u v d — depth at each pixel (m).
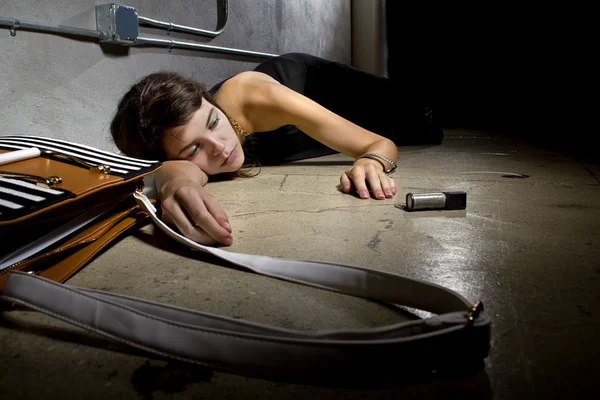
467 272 0.86
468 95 5.59
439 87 5.55
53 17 1.58
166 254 0.98
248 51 2.71
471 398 0.52
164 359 0.61
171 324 0.59
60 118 1.65
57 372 0.58
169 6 2.10
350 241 1.04
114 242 1.06
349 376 0.53
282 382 0.56
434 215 1.24
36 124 1.57
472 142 2.87
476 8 5.30
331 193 1.51
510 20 5.31
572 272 0.85
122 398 0.53
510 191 1.51
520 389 0.53
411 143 2.79
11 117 1.49
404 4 5.05
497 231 1.09
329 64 2.31
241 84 1.79
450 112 5.31
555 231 1.08
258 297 0.78
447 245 1.00
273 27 3.10
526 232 1.08
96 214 0.94
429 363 0.54
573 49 5.30
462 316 0.58
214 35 2.38
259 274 0.88
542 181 1.66
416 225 1.15
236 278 0.86
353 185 1.52
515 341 0.63
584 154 2.30
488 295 0.77
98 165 0.99
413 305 0.71
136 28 1.82
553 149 2.50
